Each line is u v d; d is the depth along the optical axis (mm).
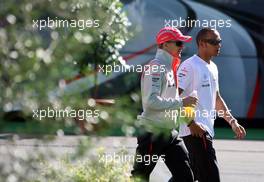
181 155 28438
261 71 66375
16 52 14273
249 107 66688
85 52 15531
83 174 22547
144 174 28141
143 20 64250
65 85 14484
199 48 29422
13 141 14312
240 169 48438
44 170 15758
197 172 28766
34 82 14148
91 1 17016
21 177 14055
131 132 14828
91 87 16031
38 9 14914
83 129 14680
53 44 14680
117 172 24875
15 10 14617
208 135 28609
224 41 66438
